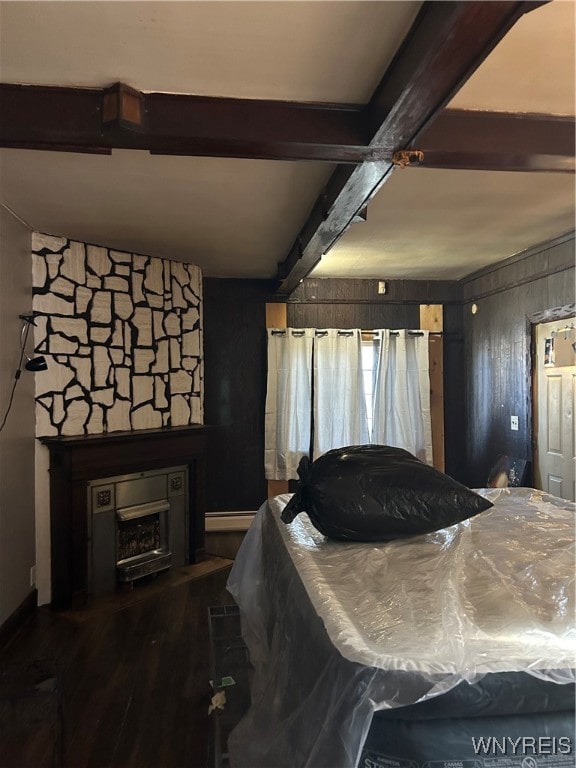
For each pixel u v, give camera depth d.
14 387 2.99
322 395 5.04
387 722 1.04
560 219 3.33
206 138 1.82
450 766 1.01
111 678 2.53
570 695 1.04
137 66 1.66
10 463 2.94
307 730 1.16
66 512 3.35
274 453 5.01
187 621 3.13
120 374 3.80
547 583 1.45
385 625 1.21
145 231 3.40
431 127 1.96
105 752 2.02
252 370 5.09
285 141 1.85
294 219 3.18
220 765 1.70
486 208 3.12
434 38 1.32
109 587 3.59
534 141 2.01
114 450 3.62
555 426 3.86
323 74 1.70
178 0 1.37
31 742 2.03
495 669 1.04
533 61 1.68
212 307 5.03
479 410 4.96
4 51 1.58
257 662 1.98
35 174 2.47
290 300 5.13
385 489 1.87
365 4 1.39
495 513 2.27
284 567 1.76
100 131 1.78
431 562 1.64
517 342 4.29
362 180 2.18
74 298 3.52
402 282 5.25
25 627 3.05
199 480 4.25
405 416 5.08
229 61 1.64
